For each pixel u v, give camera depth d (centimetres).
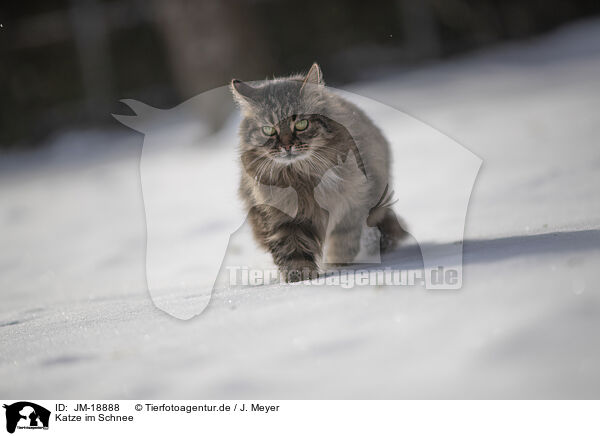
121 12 2242
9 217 1304
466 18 2377
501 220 693
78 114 2231
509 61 2048
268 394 286
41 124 2233
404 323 323
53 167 1788
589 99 1338
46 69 2319
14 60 2289
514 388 254
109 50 2305
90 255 988
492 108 1403
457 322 311
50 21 2256
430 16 2269
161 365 330
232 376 303
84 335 423
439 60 2238
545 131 1152
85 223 1178
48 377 338
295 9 2272
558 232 523
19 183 1623
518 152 1062
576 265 356
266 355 318
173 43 1766
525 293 327
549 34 2434
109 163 1686
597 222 557
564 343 273
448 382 266
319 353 309
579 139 1059
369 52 2231
